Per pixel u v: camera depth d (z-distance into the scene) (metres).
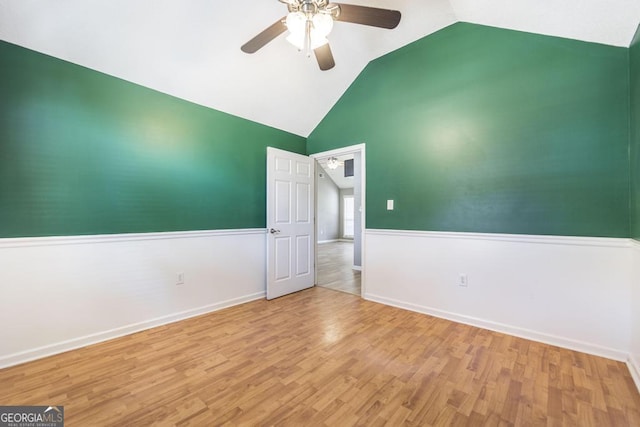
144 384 1.71
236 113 3.20
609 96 1.98
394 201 3.10
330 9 1.68
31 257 1.98
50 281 2.05
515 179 2.35
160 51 2.29
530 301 2.29
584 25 1.91
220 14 2.17
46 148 2.04
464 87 2.61
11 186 1.91
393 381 1.74
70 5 1.81
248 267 3.33
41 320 2.02
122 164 2.39
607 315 2.00
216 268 3.03
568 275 2.13
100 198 2.28
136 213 2.47
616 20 1.75
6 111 1.89
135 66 2.34
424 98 2.87
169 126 2.68
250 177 3.38
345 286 3.98
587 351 2.05
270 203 3.36
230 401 1.56
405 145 3.01
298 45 1.78
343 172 9.84
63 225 2.11
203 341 2.28
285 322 2.67
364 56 3.17
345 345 2.20
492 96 2.46
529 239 2.28
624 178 1.94
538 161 2.24
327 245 9.43
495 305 2.45
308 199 3.87
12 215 1.91
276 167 3.43
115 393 1.62
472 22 2.54
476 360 1.97
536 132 2.25
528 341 2.25
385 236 3.17
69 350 2.11
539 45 2.24
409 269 2.98
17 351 1.92
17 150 1.93
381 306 3.11
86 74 2.21
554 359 1.98
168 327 2.56
